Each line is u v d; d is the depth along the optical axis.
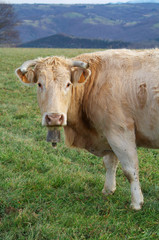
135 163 4.32
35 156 6.31
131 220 4.26
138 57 4.30
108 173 5.02
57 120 3.76
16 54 27.95
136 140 4.53
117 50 4.62
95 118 4.41
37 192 4.91
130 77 4.21
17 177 5.32
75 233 3.90
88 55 4.60
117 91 4.20
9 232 3.87
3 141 6.93
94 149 4.96
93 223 4.10
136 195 4.42
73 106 4.52
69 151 6.92
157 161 6.49
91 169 6.15
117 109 4.18
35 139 7.56
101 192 5.10
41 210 4.43
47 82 3.98
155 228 4.12
